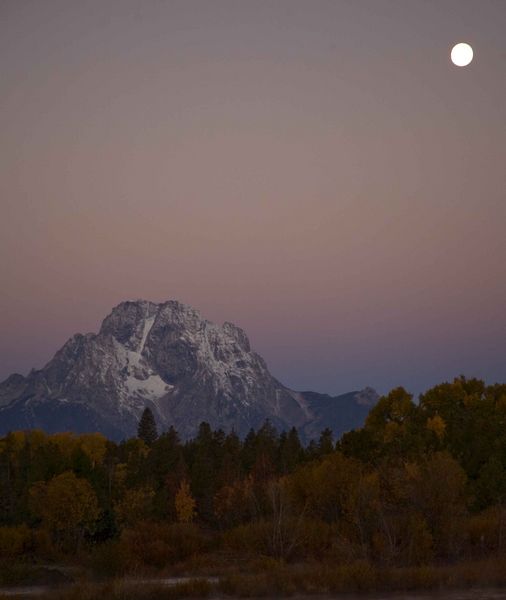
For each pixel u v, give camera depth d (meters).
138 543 103.94
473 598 66.06
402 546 86.62
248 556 98.00
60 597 67.88
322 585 70.62
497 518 94.44
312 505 110.44
